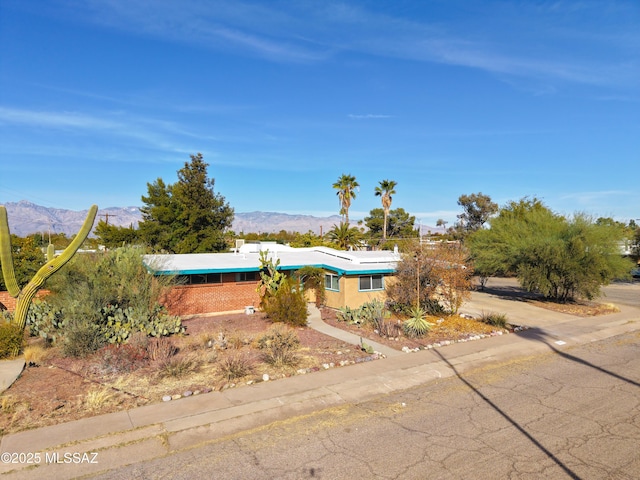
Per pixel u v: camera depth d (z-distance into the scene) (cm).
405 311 1975
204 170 4244
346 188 5753
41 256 2217
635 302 2591
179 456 712
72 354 1259
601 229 2350
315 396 981
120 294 1609
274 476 649
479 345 1472
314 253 2692
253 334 1585
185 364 1134
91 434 786
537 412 890
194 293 2064
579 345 1512
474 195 6656
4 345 1234
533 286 2428
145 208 4003
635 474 645
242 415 876
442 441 759
